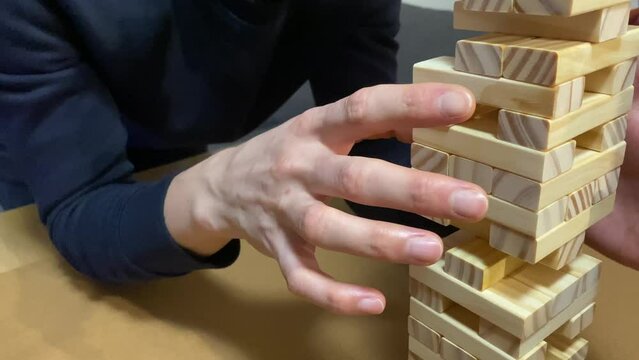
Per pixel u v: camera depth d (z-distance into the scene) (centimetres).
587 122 23
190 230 34
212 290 40
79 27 43
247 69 55
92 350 35
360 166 25
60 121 41
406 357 33
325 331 36
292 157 27
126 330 37
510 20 23
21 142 42
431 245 24
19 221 48
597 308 36
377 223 25
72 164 42
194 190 33
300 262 28
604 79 23
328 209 26
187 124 56
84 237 39
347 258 42
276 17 52
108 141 43
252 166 29
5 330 37
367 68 62
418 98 23
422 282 28
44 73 41
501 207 23
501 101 22
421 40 102
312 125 27
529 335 25
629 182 30
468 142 23
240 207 30
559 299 26
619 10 22
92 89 44
